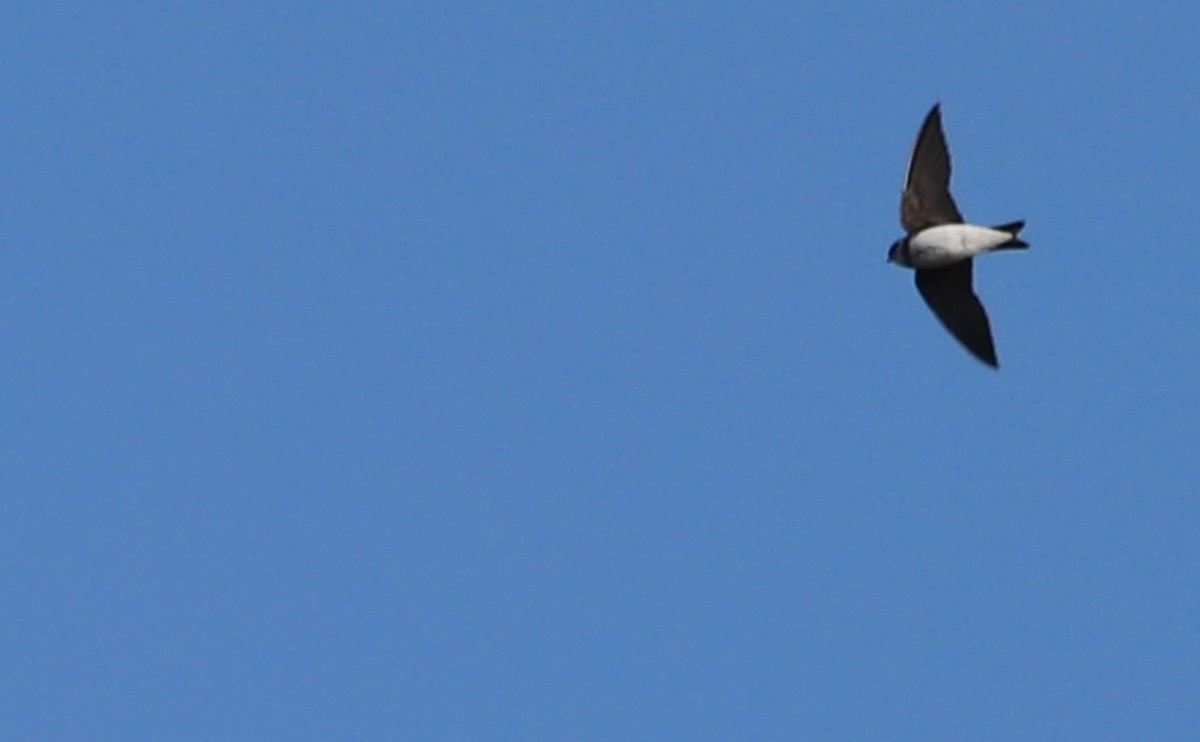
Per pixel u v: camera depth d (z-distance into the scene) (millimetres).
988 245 30078
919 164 30547
